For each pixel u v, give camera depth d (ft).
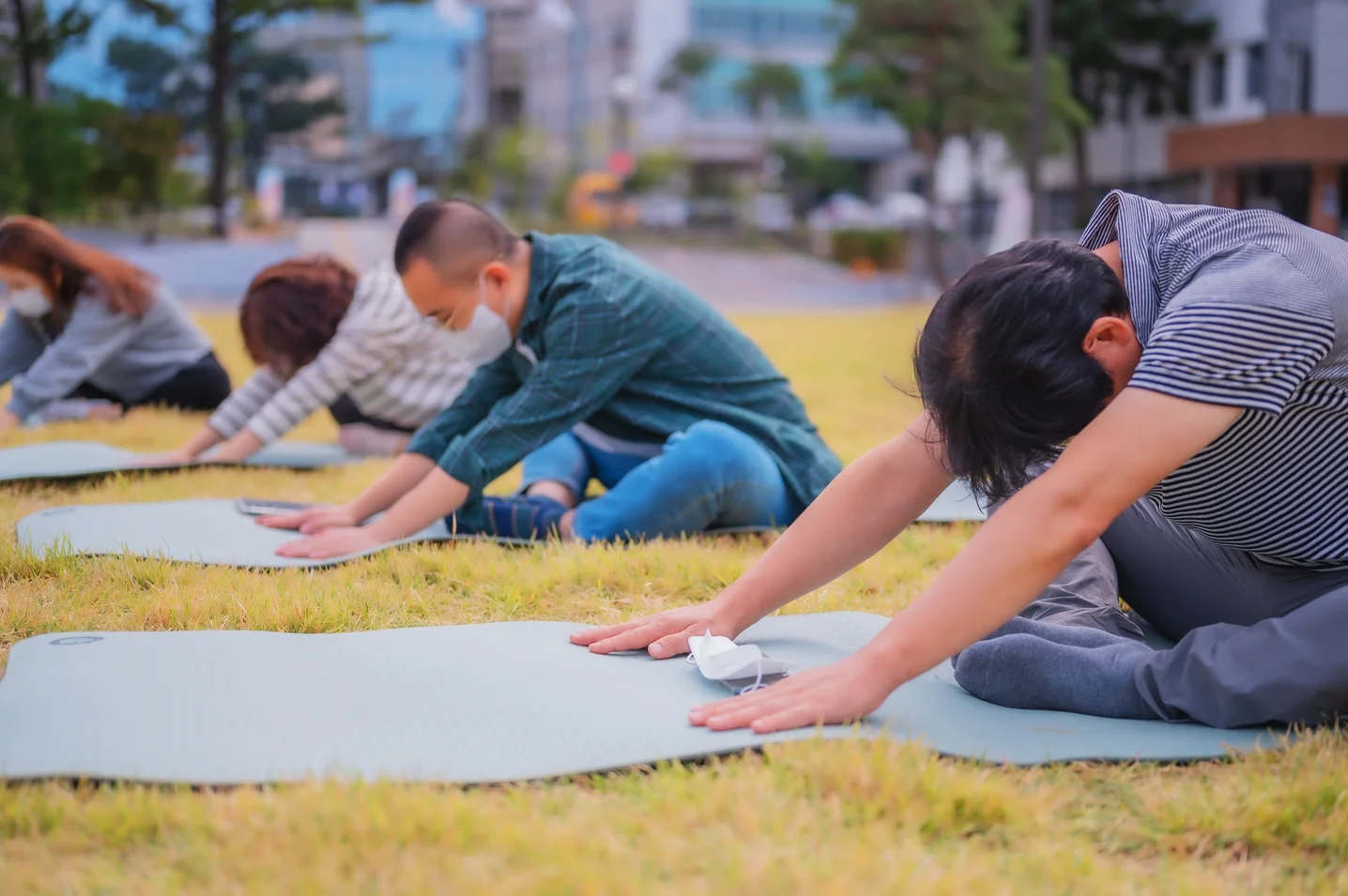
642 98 159.12
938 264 78.07
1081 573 7.41
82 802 5.08
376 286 13.43
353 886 4.29
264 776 5.33
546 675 6.72
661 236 106.52
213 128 89.66
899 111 72.95
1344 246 5.91
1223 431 5.67
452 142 140.87
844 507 6.89
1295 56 72.79
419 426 15.05
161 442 15.58
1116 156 91.66
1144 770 5.72
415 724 5.98
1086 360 5.32
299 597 8.34
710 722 5.81
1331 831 4.99
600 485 13.53
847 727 5.76
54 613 8.08
